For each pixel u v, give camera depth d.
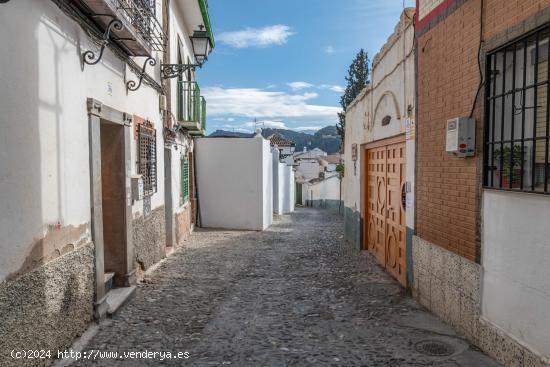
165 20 9.55
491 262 4.25
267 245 12.07
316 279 7.90
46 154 3.98
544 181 3.50
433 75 5.66
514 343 3.82
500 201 4.09
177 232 11.51
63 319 4.25
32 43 3.74
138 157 7.29
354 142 11.60
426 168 5.92
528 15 3.68
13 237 3.37
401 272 7.39
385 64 8.22
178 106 11.56
